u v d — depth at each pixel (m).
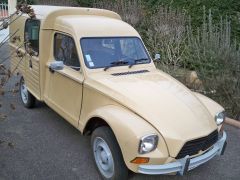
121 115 4.31
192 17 10.44
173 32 9.84
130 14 11.05
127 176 4.41
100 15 6.37
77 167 5.05
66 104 5.56
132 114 4.35
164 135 4.11
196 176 4.95
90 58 5.27
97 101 4.89
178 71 9.20
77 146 5.65
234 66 7.09
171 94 4.81
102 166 4.69
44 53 6.00
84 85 5.07
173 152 4.09
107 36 5.58
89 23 5.65
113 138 4.38
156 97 4.64
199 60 7.72
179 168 4.14
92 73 5.15
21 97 7.36
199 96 5.39
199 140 4.28
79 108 5.24
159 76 5.42
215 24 9.72
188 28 9.88
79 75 5.23
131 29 5.99
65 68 5.54
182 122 4.32
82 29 5.44
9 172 4.85
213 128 4.53
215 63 7.31
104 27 5.68
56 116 6.81
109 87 4.77
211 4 10.06
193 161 4.25
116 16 6.50
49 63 5.96
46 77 6.10
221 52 7.28
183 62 9.48
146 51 5.95
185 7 10.64
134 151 3.98
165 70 8.93
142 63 5.72
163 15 10.39
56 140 5.83
